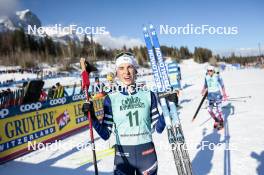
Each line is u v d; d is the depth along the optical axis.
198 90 20.11
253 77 29.28
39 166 5.12
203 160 4.81
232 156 4.90
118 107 2.52
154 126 2.64
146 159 2.49
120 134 2.51
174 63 15.05
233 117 8.54
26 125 6.20
